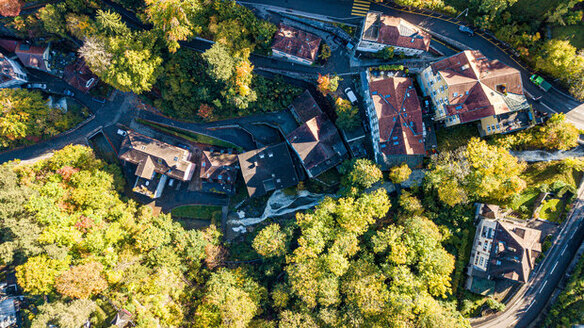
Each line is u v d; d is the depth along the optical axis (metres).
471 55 63.44
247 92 73.69
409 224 65.62
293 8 74.69
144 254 75.19
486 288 66.25
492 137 67.56
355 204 67.81
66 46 85.62
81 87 85.06
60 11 76.00
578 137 65.50
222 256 78.19
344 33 73.81
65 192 75.62
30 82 87.06
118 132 88.00
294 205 81.44
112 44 67.44
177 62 77.50
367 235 69.81
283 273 76.12
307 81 77.94
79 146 79.81
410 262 64.31
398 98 66.75
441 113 66.81
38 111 80.50
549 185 66.75
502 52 69.44
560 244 66.50
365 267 65.56
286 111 81.56
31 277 66.00
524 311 67.06
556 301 64.94
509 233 63.16
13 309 72.38
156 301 70.94
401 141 66.19
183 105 82.69
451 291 64.00
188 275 76.38
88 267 66.31
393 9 72.06
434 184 67.69
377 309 60.72
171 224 79.69
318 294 65.56
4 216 66.00
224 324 66.75
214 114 83.75
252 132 84.44
